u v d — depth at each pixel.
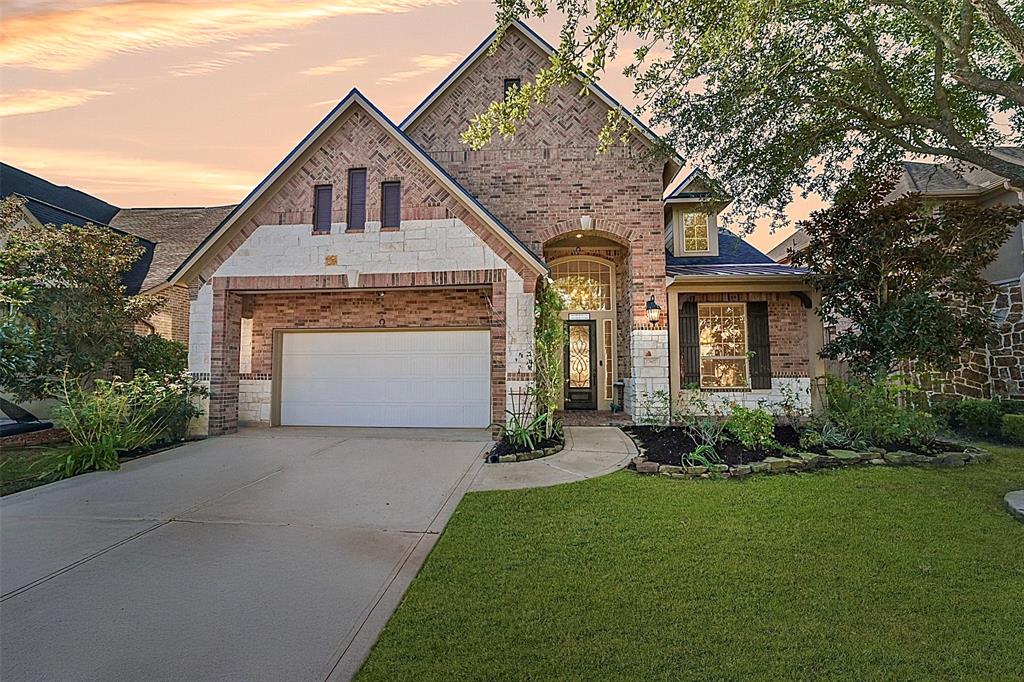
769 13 7.90
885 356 10.36
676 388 12.77
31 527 5.79
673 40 8.22
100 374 12.73
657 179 13.09
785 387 12.29
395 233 11.38
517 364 10.77
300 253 11.56
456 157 13.55
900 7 7.89
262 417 12.90
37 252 11.48
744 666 3.15
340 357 13.08
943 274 10.72
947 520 5.65
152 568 4.72
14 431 12.32
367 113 11.51
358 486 7.34
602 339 14.91
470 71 13.72
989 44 8.90
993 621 3.63
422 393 12.78
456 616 3.78
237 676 3.17
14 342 8.55
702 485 7.19
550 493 6.86
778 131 10.02
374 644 3.48
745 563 4.64
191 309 11.63
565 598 4.03
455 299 12.66
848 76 9.09
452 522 5.84
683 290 13.28
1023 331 12.71
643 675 3.07
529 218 13.27
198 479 7.79
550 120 13.38
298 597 4.16
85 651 3.44
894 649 3.31
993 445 10.04
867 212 11.16
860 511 5.97
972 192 13.94
